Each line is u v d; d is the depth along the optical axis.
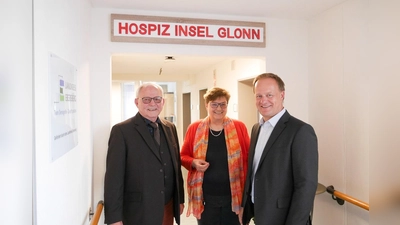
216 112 2.05
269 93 1.53
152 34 2.15
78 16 1.53
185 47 2.23
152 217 1.63
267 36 2.41
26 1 0.78
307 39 2.50
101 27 2.10
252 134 1.77
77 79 1.47
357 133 1.93
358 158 1.92
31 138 0.81
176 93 8.72
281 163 1.44
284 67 2.46
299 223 1.34
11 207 0.69
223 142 2.07
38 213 0.84
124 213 1.67
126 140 1.66
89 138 1.90
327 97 2.25
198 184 2.03
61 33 1.14
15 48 0.71
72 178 1.31
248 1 2.04
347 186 2.03
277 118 1.56
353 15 1.96
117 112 7.62
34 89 0.82
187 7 2.13
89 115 1.92
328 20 2.22
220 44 2.27
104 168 2.10
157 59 4.62
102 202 1.91
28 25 0.79
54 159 1.00
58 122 1.06
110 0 1.97
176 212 1.84
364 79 1.86
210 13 2.28
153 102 1.72
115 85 7.59
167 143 1.82
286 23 2.46
